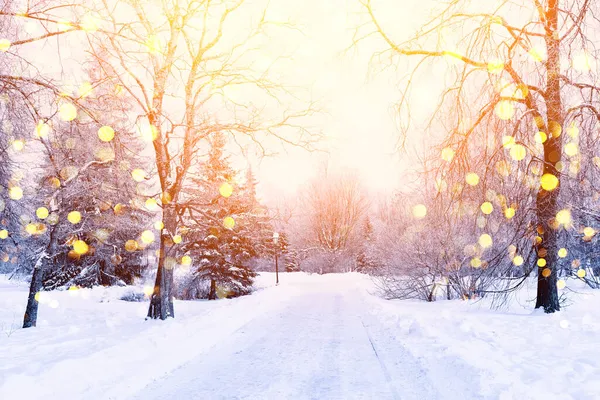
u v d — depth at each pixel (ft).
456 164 27.61
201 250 83.92
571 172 26.30
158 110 35.78
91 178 40.01
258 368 21.89
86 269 71.87
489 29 24.89
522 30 24.08
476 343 22.38
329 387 18.22
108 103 29.94
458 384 16.24
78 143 32.14
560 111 26.18
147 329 28.71
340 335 31.37
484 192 27.45
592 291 41.63
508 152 27.37
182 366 22.40
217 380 19.69
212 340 29.22
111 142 30.50
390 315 38.14
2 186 27.89
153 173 37.93
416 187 43.88
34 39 21.97
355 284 92.38
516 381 15.07
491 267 33.24
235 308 43.39
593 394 13.35
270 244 92.89
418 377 18.65
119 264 78.33
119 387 17.83
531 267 31.53
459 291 57.00
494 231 30.48
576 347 20.07
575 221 28.45
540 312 30.78
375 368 21.09
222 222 40.65
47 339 25.94
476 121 26.84
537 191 28.07
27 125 24.52
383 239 71.97
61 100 23.40
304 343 28.50
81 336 26.78
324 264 165.68
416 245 58.03
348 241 173.78
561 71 24.32
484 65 25.23
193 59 37.37
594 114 25.20
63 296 64.90
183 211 38.86
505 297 34.04
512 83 25.94
